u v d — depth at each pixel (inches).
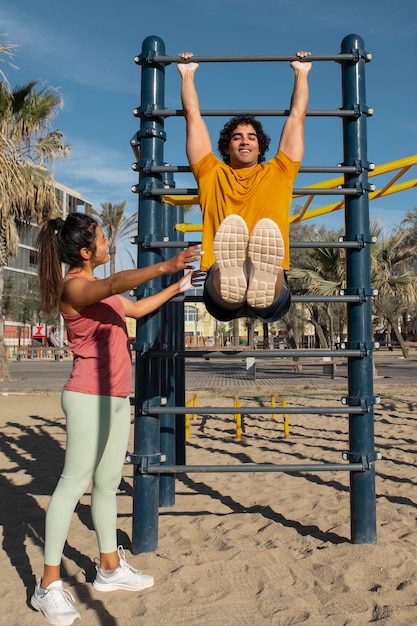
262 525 146.6
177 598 102.2
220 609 97.5
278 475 208.2
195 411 121.3
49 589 96.0
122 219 1160.8
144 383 123.6
